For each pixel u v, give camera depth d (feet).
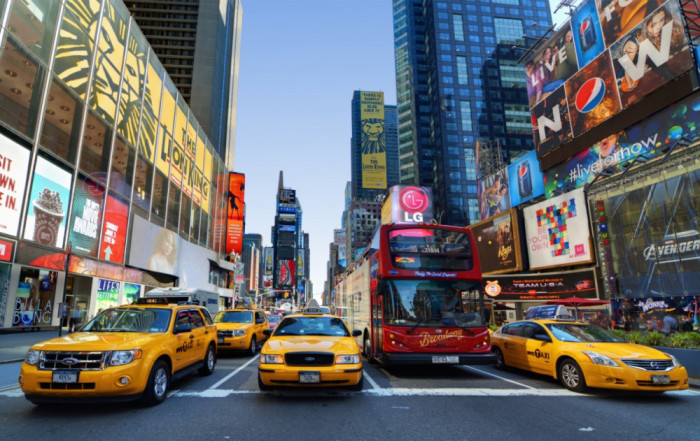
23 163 65.72
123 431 17.67
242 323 50.11
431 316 34.81
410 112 395.55
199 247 156.66
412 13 417.28
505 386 29.37
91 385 19.54
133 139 104.83
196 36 279.90
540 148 118.52
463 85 361.71
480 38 378.53
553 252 104.12
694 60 72.95
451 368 39.34
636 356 25.96
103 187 90.07
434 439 17.02
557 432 18.10
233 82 337.31
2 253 61.31
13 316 63.93
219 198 189.98
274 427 18.48
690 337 38.29
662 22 80.38
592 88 99.09
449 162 338.75
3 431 17.46
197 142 157.48
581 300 79.20
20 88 65.31
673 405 23.88
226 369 36.70
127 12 101.71
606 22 95.61
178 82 272.10
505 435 17.62
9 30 63.10
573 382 27.58
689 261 69.05
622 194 83.76
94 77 86.58
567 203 99.91
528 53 124.77
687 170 70.90
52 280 73.41
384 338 34.50
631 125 87.76
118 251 96.84
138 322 25.88
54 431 17.56
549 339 30.83
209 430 17.93
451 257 36.88
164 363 23.62
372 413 21.11
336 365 24.06
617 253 83.82
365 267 46.42
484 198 152.35
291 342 26.09
